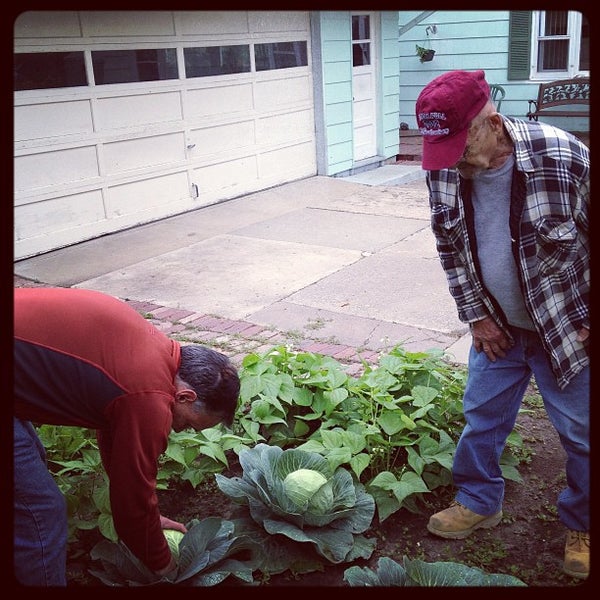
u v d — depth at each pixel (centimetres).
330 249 704
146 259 679
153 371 214
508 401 276
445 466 304
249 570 260
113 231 756
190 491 329
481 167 235
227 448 320
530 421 382
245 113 895
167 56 782
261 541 281
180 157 819
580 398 249
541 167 228
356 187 988
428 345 472
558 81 1174
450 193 250
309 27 971
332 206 882
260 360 366
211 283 612
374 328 506
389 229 773
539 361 261
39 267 654
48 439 321
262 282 612
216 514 313
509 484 328
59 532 227
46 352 209
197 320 531
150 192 792
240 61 877
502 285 252
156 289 601
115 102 732
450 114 221
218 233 764
